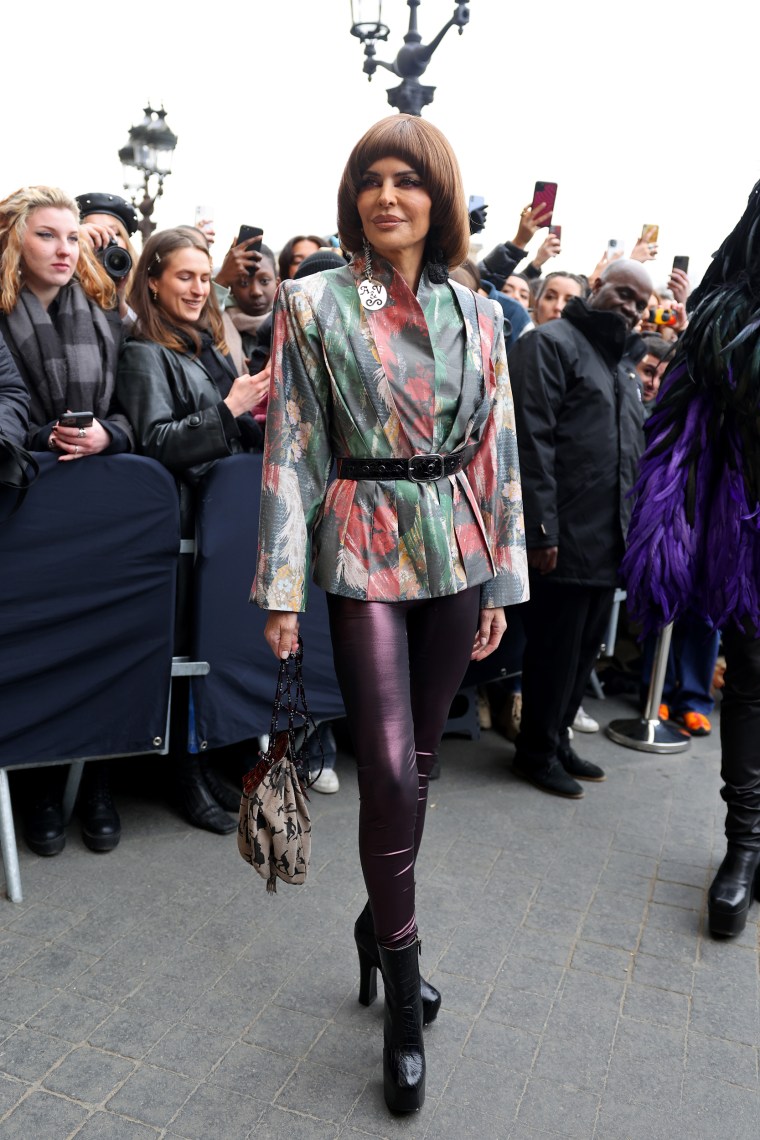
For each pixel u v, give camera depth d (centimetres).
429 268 165
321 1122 165
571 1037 191
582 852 271
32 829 254
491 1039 189
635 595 245
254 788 175
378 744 163
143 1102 167
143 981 201
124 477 234
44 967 204
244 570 262
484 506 182
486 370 171
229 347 310
